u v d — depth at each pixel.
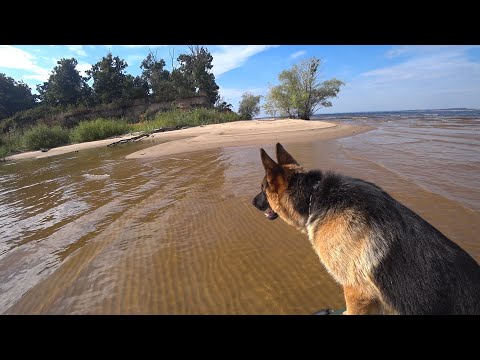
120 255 1.31
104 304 0.98
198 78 17.86
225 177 2.46
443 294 0.67
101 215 1.84
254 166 2.76
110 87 18.00
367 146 3.46
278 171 0.97
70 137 8.42
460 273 0.68
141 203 2.00
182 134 6.96
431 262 0.69
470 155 2.62
